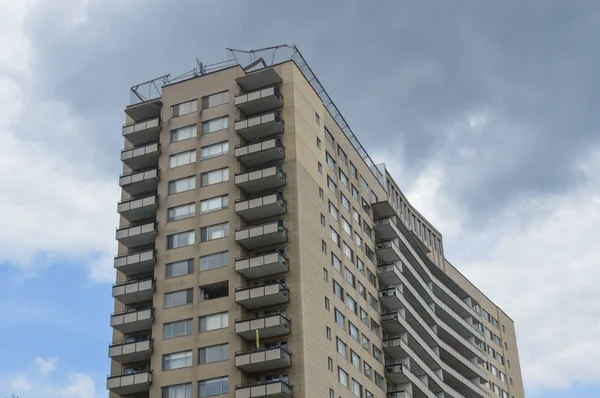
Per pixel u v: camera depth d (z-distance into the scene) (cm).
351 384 8431
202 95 9169
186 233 8500
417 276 10850
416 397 9994
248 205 8262
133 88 9612
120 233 8731
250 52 9362
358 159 10388
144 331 8356
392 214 10506
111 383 7938
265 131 8738
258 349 7544
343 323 8644
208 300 8031
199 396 7612
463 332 12638
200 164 8794
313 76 9731
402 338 9838
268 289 7769
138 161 9181
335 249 8931
